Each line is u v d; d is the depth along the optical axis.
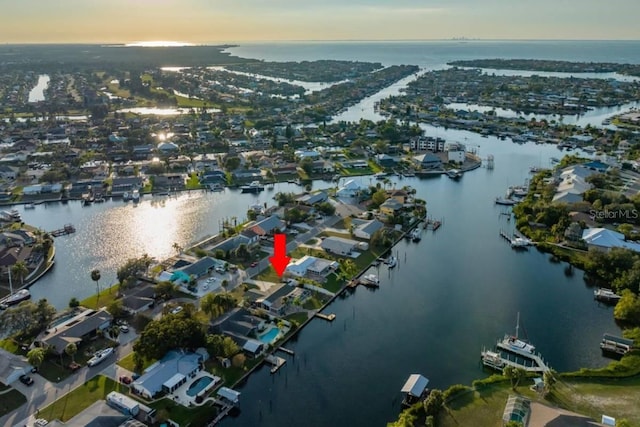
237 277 149.00
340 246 167.00
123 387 101.00
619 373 104.88
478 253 171.00
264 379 106.69
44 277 151.62
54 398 97.44
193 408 95.38
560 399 97.94
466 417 93.50
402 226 191.12
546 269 159.12
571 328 125.44
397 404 99.50
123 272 144.12
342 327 126.06
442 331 124.38
